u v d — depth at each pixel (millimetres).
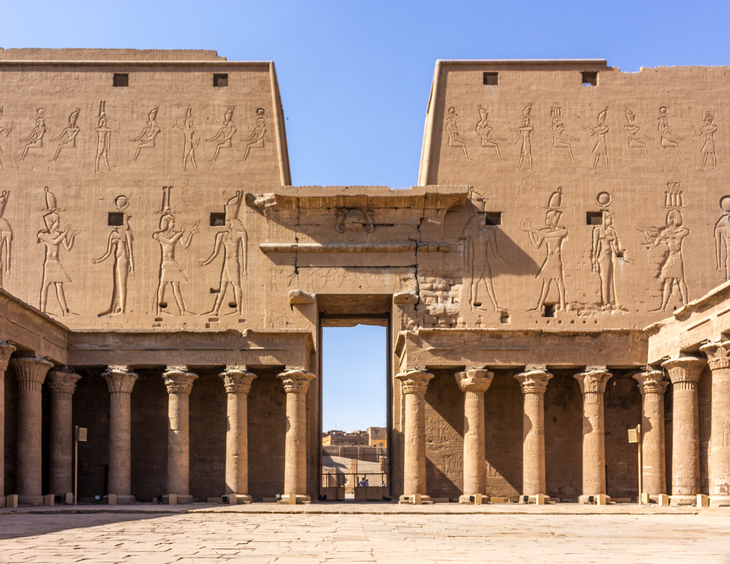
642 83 40969
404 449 34406
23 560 13484
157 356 34438
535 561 13617
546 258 39312
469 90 40938
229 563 13148
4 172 39594
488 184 40000
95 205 39531
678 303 39000
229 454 33562
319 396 41594
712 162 40250
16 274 38812
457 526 21828
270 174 40031
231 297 38688
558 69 41156
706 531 20141
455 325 38531
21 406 31516
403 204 38750
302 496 33125
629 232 39656
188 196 39719
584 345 35031
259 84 40844
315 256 38844
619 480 37438
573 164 40219
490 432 37719
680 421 32031
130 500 33562
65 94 40531
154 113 40469
